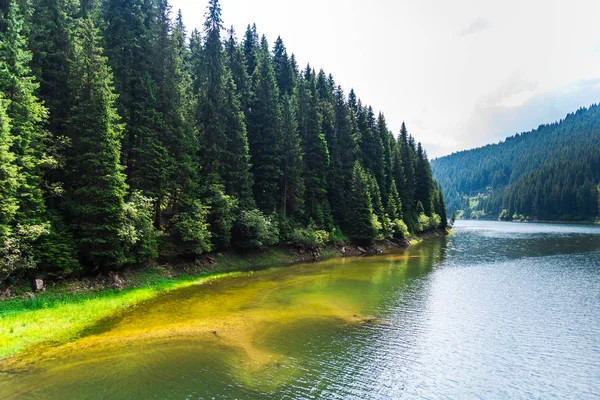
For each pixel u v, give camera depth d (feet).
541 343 57.77
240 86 157.89
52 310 62.75
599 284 102.68
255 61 196.85
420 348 54.54
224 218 116.88
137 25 104.73
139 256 89.97
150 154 96.58
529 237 278.87
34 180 70.64
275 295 84.64
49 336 53.52
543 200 576.61
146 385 40.16
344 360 49.08
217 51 126.52
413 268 130.21
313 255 158.30
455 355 52.37
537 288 97.09
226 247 125.39
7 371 42.34
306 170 176.24
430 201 311.47
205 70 127.54
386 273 119.03
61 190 75.31
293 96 181.68
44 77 83.35
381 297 85.46
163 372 43.45
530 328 64.85
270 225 132.67
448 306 78.48
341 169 201.98
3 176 59.93
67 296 69.92
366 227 185.37
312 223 165.68
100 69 83.10
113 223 80.18
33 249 67.31
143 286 85.97
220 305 73.97
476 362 50.24
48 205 79.30
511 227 444.14
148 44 107.14
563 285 101.24
